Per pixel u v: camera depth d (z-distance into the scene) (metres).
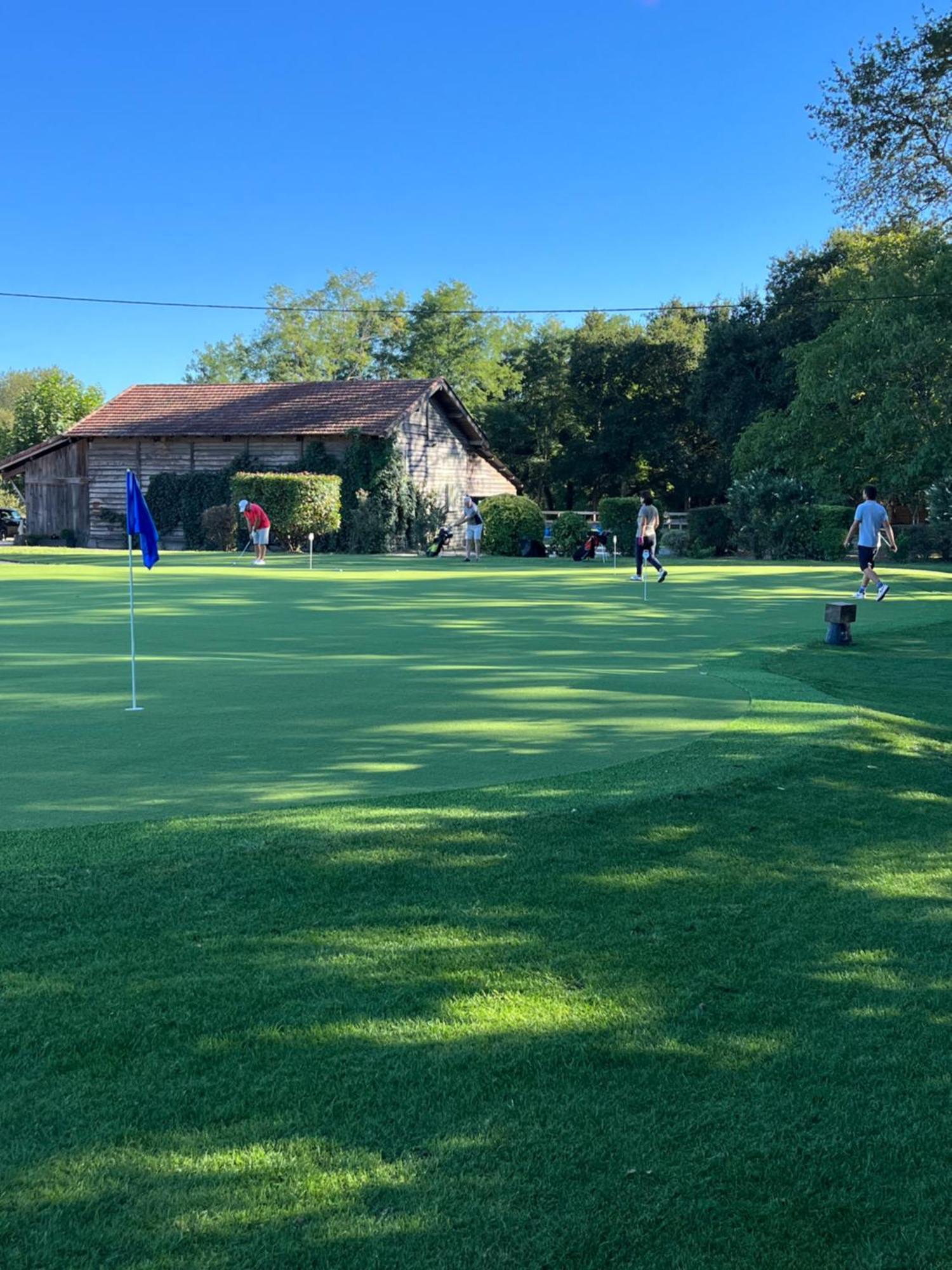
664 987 4.05
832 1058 3.59
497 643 13.23
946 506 34.19
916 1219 2.81
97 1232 2.66
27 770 6.70
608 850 5.39
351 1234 2.68
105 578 24.08
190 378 82.75
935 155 37.00
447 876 4.98
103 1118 3.13
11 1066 3.39
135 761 6.95
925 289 36.81
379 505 41.72
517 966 4.17
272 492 39.38
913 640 14.34
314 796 6.14
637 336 65.12
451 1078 3.38
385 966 4.12
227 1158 2.96
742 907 4.82
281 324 74.75
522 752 7.25
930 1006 3.98
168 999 3.82
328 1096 3.26
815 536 35.75
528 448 71.50
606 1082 3.39
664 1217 2.78
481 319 72.69
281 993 3.89
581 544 36.78
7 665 11.10
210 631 14.20
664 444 63.62
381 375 75.88
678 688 9.93
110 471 46.88
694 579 24.81
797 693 9.69
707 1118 3.22
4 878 4.76
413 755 7.17
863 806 6.37
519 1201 2.82
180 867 4.92
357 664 11.33
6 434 63.69
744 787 6.46
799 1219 2.80
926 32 35.72
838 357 39.12
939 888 5.16
